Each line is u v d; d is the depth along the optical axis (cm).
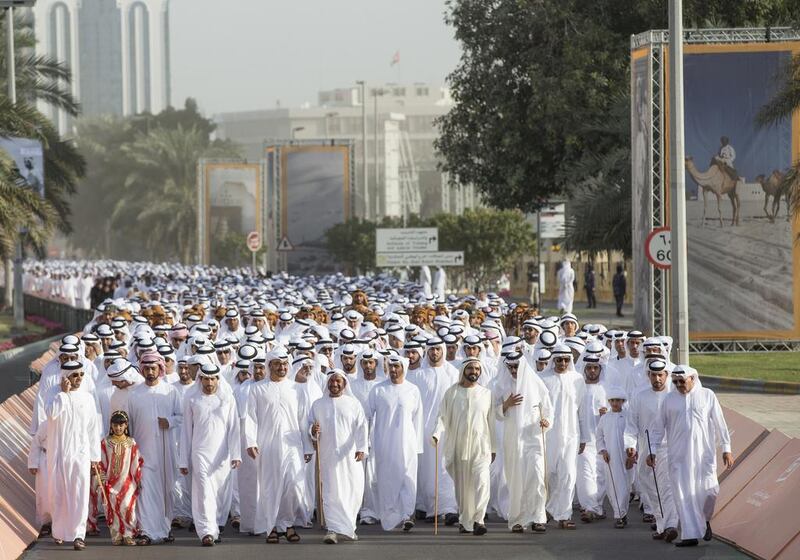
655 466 3045
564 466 3269
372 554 2931
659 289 6881
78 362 3067
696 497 2964
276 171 14662
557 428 3281
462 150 10919
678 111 5288
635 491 3672
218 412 3131
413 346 3553
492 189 11100
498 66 10462
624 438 3136
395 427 3284
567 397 3294
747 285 7131
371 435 3312
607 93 9438
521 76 10375
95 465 3073
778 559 2750
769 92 7050
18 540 2992
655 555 2880
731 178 7081
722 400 5444
